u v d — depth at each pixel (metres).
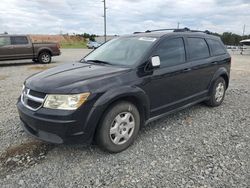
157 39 4.49
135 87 3.87
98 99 3.46
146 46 4.38
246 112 5.71
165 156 3.72
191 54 5.09
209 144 4.10
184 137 4.36
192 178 3.17
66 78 3.66
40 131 3.54
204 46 5.55
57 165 3.50
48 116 3.33
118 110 3.69
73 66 4.43
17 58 15.48
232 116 5.43
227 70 6.16
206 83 5.56
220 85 6.03
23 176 3.25
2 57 14.89
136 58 4.20
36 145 4.03
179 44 4.87
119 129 3.77
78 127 3.36
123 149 3.87
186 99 5.00
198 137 4.36
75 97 3.32
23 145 4.02
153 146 4.02
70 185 3.08
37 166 3.48
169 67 4.49
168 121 5.08
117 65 4.24
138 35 4.95
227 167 3.41
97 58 4.76
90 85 3.46
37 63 16.77
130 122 3.92
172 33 4.83
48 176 3.25
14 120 5.13
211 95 5.78
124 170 3.37
